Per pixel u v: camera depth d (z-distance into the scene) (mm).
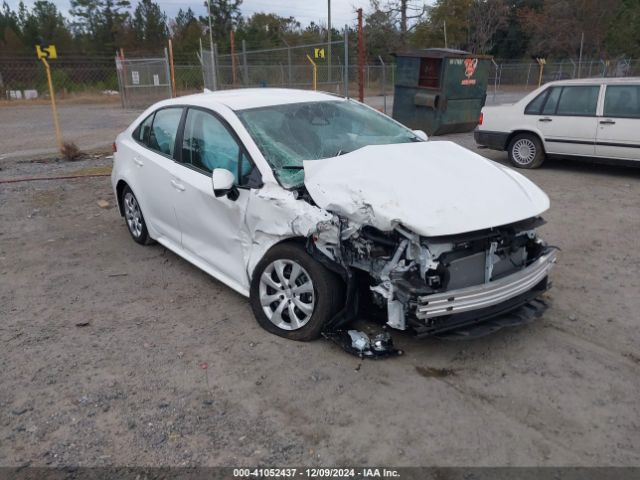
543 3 46438
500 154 11000
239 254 4105
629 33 37688
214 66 17438
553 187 8234
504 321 3609
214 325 4066
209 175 4324
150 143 5254
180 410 3102
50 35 52219
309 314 3664
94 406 3145
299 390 3262
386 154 3830
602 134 8547
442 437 2865
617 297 4496
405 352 3656
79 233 6281
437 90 12445
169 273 5074
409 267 3238
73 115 21406
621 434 2881
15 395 3252
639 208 7035
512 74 27422
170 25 61969
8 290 4754
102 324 4117
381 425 2959
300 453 2770
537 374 3414
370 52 40281
